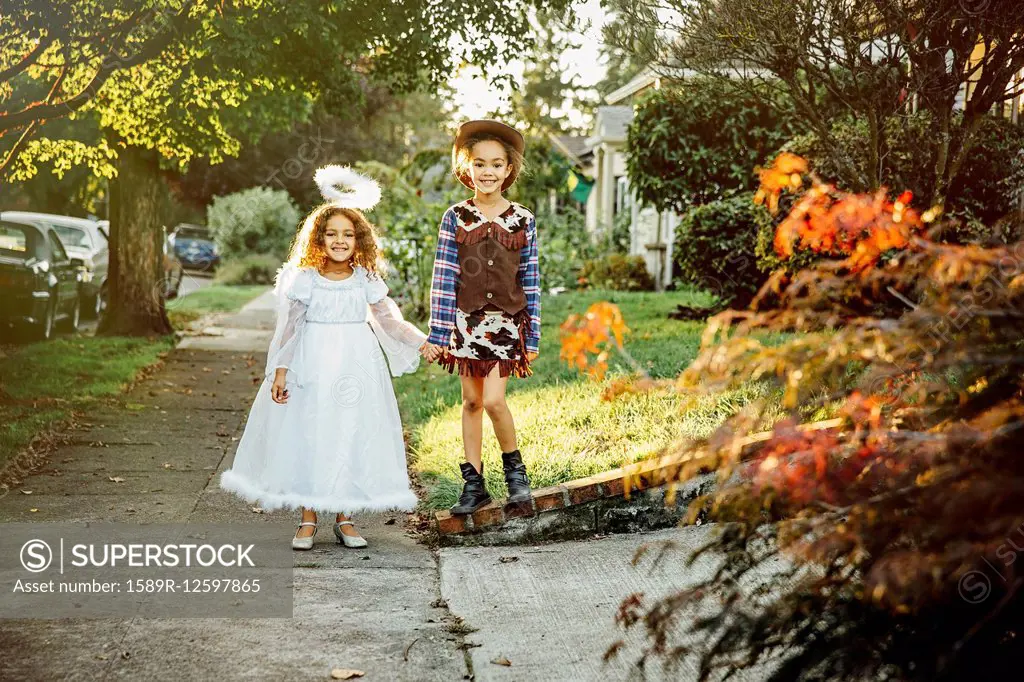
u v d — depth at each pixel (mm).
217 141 15172
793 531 2842
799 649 3803
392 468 5832
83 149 14070
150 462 8031
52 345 14406
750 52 7953
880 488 2891
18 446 8164
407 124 48000
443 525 5953
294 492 5668
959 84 7547
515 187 22109
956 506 2479
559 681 3934
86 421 9539
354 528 6070
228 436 9234
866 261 3301
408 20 11492
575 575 5293
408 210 18047
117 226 16750
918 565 2410
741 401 7066
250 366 14102
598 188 29859
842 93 8250
